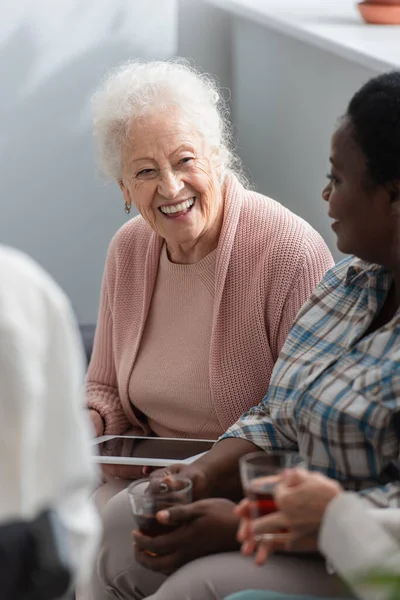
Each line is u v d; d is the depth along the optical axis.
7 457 1.37
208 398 2.59
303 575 1.89
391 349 1.97
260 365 2.56
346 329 2.12
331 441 1.99
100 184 4.25
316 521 1.60
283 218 2.62
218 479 2.21
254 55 4.16
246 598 1.73
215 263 2.62
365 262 2.14
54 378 1.41
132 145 2.56
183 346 2.65
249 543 1.67
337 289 2.21
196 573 1.92
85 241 4.30
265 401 2.33
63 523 1.42
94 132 2.68
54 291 1.43
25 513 1.38
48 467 1.41
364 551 1.51
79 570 1.45
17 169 4.19
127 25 4.15
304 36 3.40
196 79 2.66
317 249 2.58
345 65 3.26
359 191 1.96
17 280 1.39
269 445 2.23
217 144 2.62
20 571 1.38
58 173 4.22
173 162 2.54
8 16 4.05
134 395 2.72
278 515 1.63
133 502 2.01
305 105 3.69
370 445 1.95
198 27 4.32
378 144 1.91
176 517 1.98
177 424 2.66
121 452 2.42
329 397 2.00
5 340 1.35
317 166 3.63
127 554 2.24
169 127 2.54
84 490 1.47
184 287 2.68
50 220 4.25
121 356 2.79
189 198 2.57
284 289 2.54
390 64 2.67
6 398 1.35
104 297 2.88
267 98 4.10
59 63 4.12
